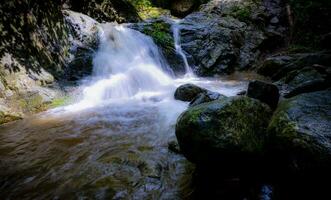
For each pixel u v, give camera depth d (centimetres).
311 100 366
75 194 386
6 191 402
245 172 356
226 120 354
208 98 654
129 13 1517
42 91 786
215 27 1285
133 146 532
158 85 1027
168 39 1193
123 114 727
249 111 377
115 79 941
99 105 812
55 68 869
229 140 341
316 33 1236
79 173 440
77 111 759
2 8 745
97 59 978
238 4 1454
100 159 482
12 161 494
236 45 1261
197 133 352
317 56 919
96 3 1320
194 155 364
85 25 1043
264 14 1400
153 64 1106
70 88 847
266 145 349
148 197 371
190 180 401
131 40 1120
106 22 1340
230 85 981
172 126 626
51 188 405
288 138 308
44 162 485
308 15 1284
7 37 757
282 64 1025
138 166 449
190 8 1747
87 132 613
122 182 406
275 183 339
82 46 980
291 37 1330
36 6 857
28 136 602
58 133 613
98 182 410
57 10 954
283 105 375
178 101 806
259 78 1060
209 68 1168
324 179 278
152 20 1324
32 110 743
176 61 1156
